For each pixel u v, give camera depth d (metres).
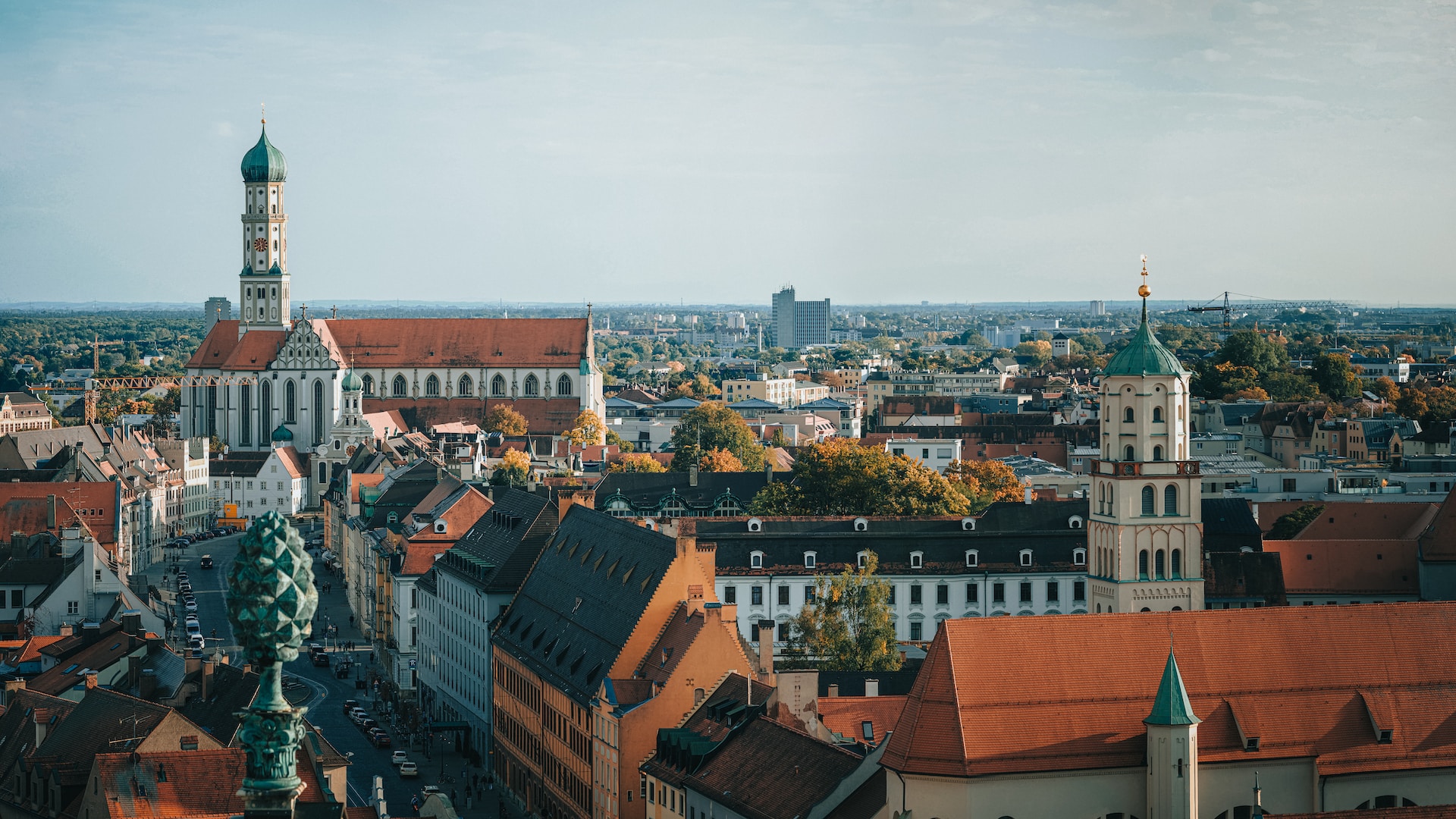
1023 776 122.56
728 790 136.00
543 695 182.88
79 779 135.62
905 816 122.94
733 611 163.00
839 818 125.75
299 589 43.25
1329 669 131.62
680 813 145.00
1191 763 123.19
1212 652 130.25
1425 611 135.12
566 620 186.38
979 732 123.12
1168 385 173.50
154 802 119.69
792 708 144.88
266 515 43.69
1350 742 129.62
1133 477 173.25
